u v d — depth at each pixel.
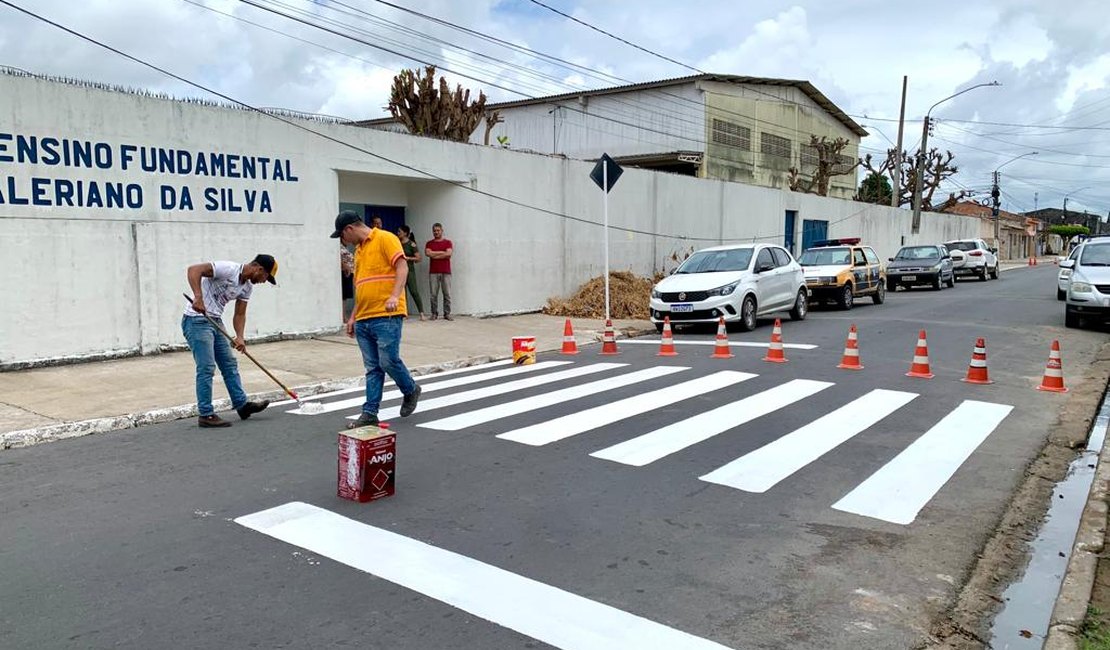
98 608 3.59
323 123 13.21
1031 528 4.81
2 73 9.59
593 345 13.25
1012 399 8.30
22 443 6.75
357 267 7.05
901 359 10.88
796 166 40.44
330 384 9.47
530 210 17.55
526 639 3.31
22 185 9.80
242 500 5.10
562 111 35.81
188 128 11.41
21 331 9.91
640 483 5.43
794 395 8.43
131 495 5.23
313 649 3.23
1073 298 14.13
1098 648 3.38
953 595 3.85
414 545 4.32
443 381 9.79
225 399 8.43
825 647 3.31
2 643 3.27
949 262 27.38
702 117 33.56
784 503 5.05
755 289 14.79
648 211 21.69
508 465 5.84
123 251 10.77
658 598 3.71
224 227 11.89
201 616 3.51
